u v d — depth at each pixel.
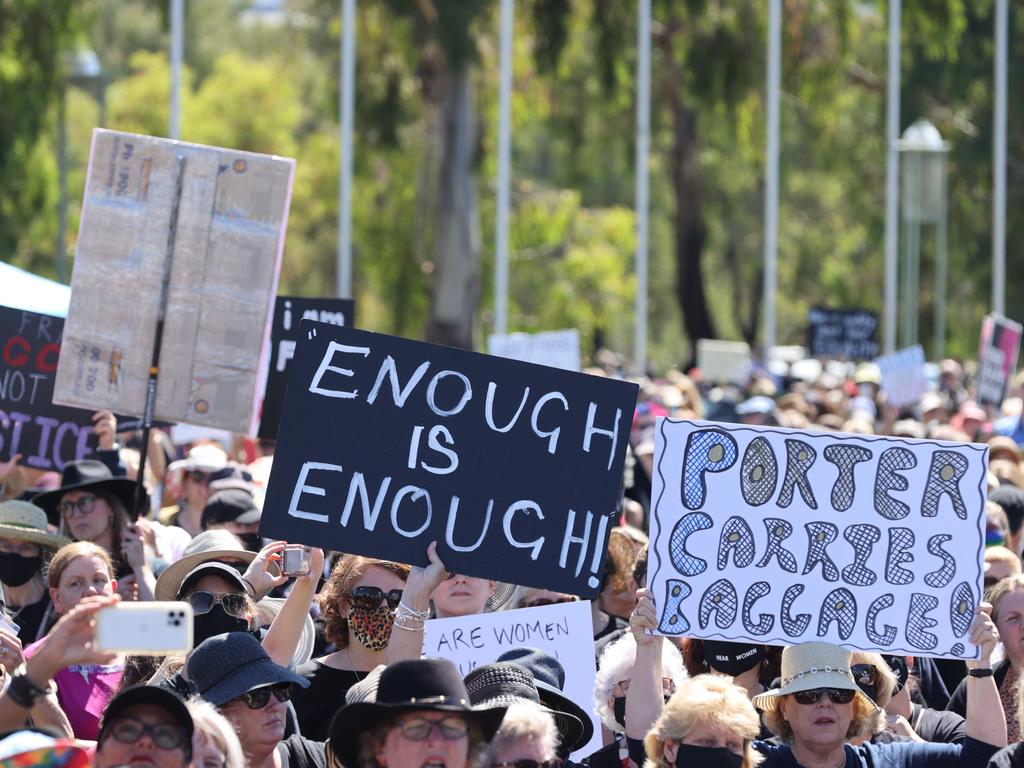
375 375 14.38
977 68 95.19
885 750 14.55
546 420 14.57
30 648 15.66
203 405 17.91
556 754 13.38
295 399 14.27
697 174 102.81
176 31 58.81
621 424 14.64
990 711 14.79
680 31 86.00
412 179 84.19
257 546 20.77
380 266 85.50
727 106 85.31
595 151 98.50
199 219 17.91
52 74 75.81
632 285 94.50
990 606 15.32
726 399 52.78
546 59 77.00
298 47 98.38
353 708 11.59
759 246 123.38
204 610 15.17
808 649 14.45
